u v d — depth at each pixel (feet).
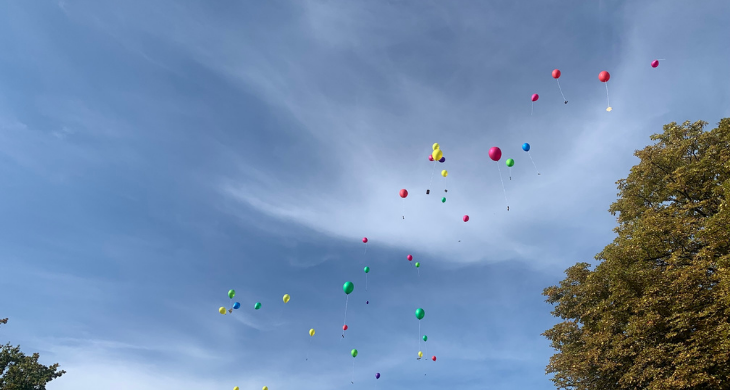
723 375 37.86
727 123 49.47
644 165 55.77
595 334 50.01
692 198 50.72
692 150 52.54
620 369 47.03
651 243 46.62
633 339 43.32
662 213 49.44
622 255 48.85
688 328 40.45
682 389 38.19
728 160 45.09
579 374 52.03
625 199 59.77
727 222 39.86
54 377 83.97
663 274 42.75
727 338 36.32
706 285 40.09
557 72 51.16
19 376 79.87
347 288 63.31
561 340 60.75
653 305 42.42
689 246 45.44
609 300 48.98
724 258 38.50
